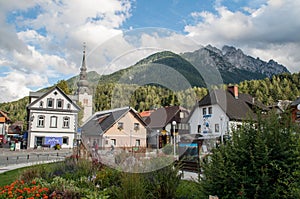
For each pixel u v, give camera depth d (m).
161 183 4.90
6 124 46.62
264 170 4.09
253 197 4.14
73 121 36.06
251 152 4.23
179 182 5.25
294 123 4.55
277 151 4.25
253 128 4.56
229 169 4.37
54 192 5.45
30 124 34.81
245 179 4.17
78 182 6.72
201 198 4.73
